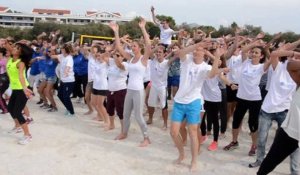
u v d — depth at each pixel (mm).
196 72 5266
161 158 6098
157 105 8008
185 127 6438
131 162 5855
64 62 8945
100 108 8039
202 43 5301
